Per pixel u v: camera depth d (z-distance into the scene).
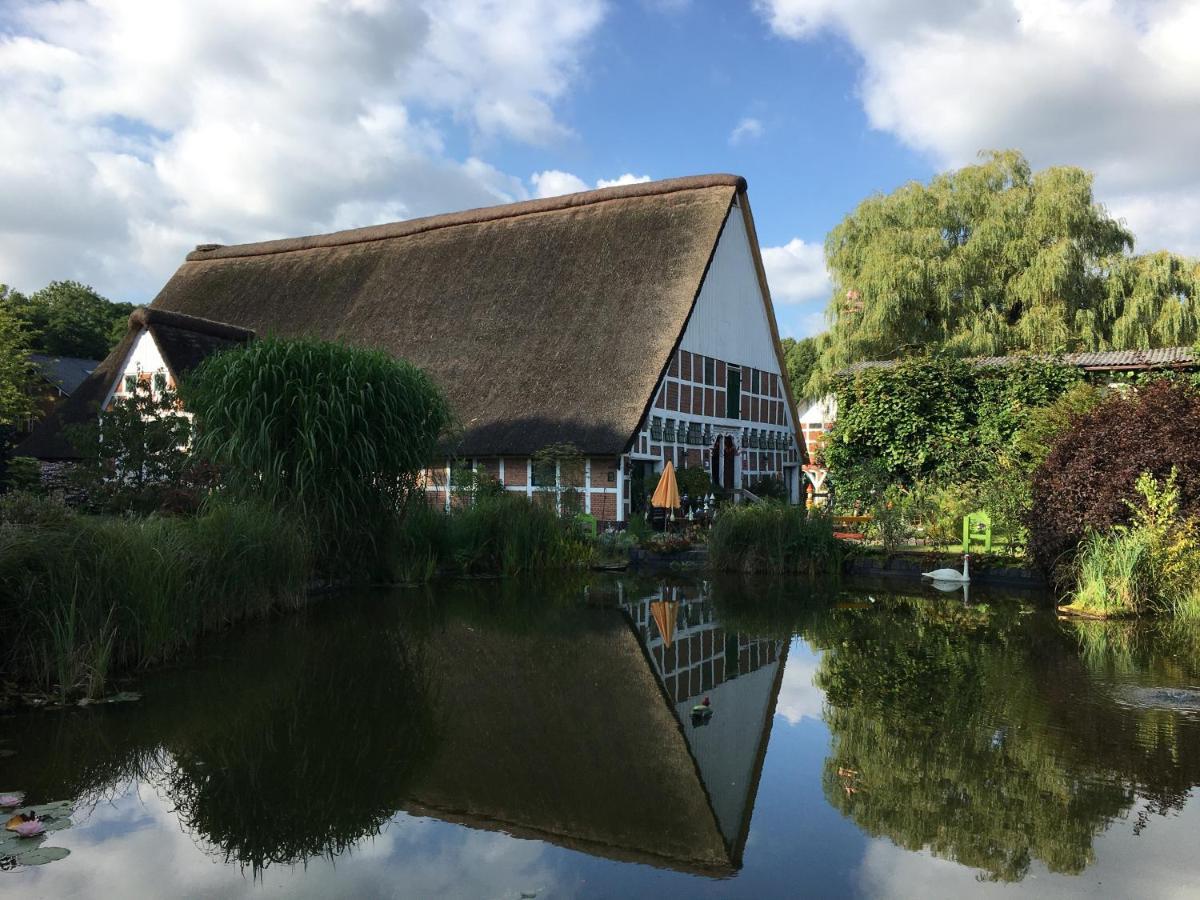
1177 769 5.11
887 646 8.67
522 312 22.28
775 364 28.03
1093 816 4.48
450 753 5.56
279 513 10.38
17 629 6.69
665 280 20.95
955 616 10.34
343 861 4.09
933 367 17.17
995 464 15.67
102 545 7.35
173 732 5.92
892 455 17.39
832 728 6.01
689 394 21.66
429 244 26.84
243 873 3.97
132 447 12.27
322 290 27.75
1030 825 4.39
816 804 4.73
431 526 13.41
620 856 4.12
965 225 26.80
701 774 5.20
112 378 22.33
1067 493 11.01
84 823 4.52
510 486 19.22
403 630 9.41
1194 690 6.86
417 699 6.77
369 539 12.07
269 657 8.08
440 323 23.39
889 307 25.45
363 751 5.59
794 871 3.94
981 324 24.72
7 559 6.59
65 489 12.52
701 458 22.25
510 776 5.20
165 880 3.89
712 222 21.80
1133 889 3.71
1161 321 23.56
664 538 16.11
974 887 3.74
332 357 11.41
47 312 56.47
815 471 30.31
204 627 8.98
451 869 3.98
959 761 5.32
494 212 26.34
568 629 9.60
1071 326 24.72
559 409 19.09
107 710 6.39
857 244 28.00
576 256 23.11
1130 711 6.29
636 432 18.08
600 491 18.38
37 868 4.00
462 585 12.80
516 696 6.89
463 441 19.17
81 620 6.88
